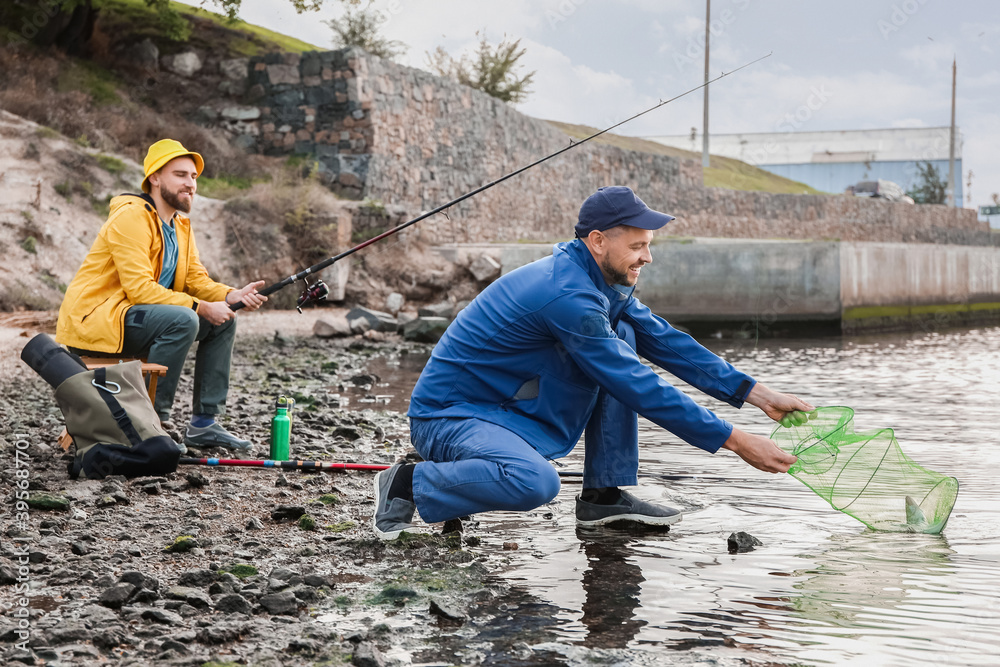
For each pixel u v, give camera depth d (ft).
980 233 135.03
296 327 41.16
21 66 51.72
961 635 7.18
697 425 9.48
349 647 7.03
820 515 11.25
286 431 13.82
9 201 39.91
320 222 47.75
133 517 10.58
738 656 6.82
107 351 13.43
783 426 10.16
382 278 50.14
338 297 47.52
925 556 9.39
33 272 37.78
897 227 119.44
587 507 10.83
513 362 9.76
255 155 57.98
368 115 58.34
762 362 36.19
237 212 47.34
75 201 42.88
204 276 14.97
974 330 65.92
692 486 12.89
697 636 7.22
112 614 7.48
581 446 16.53
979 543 9.93
